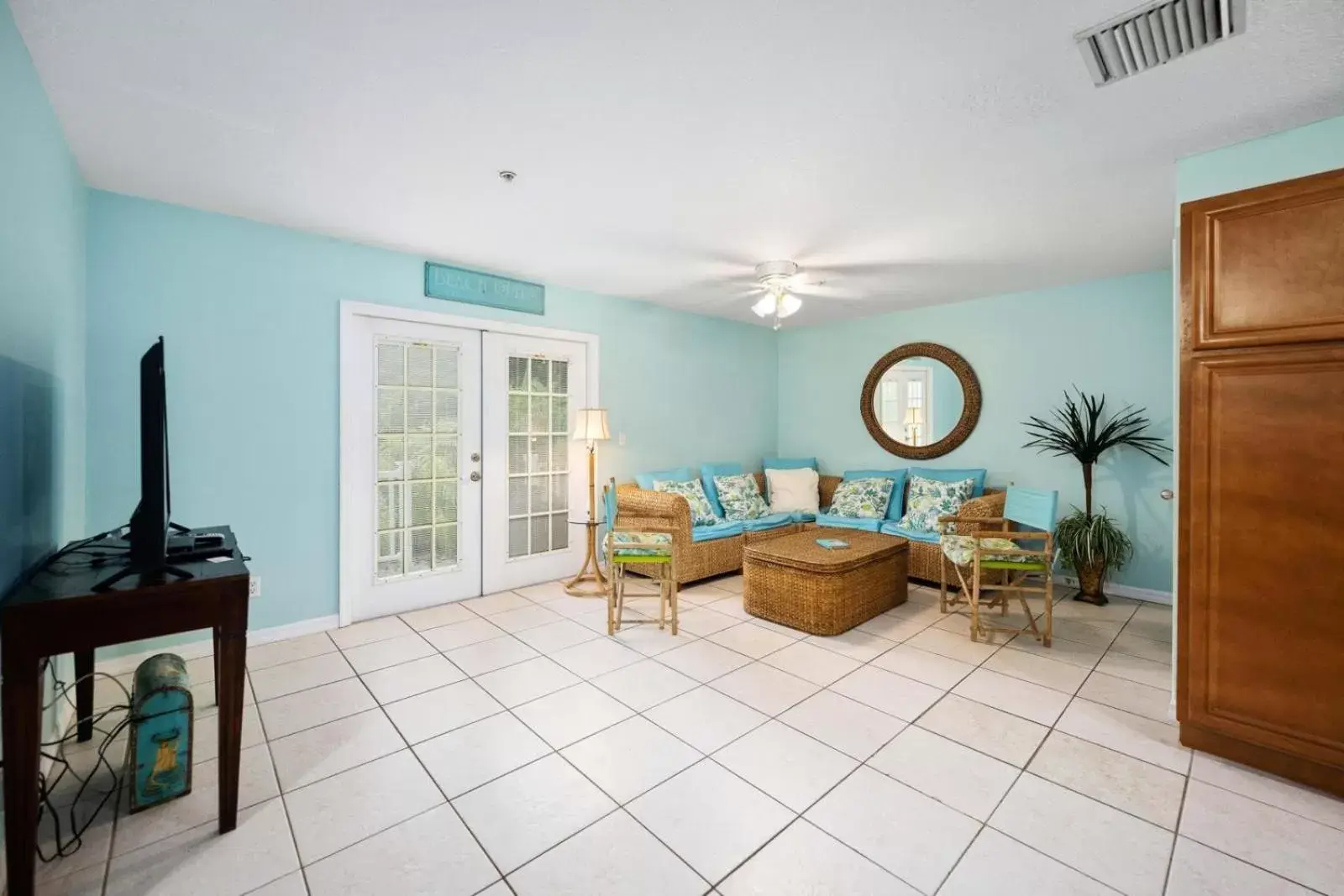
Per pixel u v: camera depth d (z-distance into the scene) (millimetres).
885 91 1851
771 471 5574
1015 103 1922
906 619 3545
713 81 1797
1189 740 2078
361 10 1485
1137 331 3986
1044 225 3057
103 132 2121
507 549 4102
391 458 3543
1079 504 4254
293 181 2537
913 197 2691
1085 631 3301
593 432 4102
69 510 2287
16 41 1558
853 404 5633
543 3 1457
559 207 2820
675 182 2531
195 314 2854
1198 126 2059
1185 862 1529
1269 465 1887
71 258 2303
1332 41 1588
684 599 3988
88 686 2150
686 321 5281
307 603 3219
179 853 1556
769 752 2051
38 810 1388
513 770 1941
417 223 3043
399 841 1610
